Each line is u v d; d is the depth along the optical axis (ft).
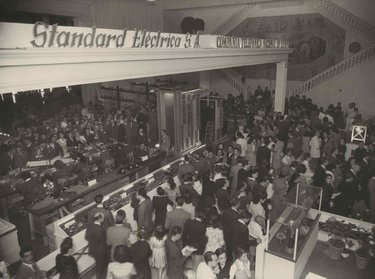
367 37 62.13
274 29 72.79
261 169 31.96
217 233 22.65
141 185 26.16
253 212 24.79
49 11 55.16
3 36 16.38
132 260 18.90
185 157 34.40
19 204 33.40
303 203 25.52
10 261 25.27
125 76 24.21
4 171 36.32
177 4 82.74
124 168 36.45
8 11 53.11
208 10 80.89
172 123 48.01
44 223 28.37
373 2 60.03
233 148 38.34
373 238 24.62
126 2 73.51
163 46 27.50
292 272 21.44
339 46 65.62
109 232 21.67
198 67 33.09
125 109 63.00
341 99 67.31
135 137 49.24
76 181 34.17
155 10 82.64
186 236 22.56
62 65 19.35
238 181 30.17
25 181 30.07
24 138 44.78
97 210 23.53
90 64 21.18
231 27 78.69
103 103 72.59
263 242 22.43
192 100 49.21
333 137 41.57
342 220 26.45
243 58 42.39
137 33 24.36
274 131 47.32
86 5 62.28
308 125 49.80
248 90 78.54
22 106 63.62
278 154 38.60
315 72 69.72
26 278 18.02
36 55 17.56
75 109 63.46
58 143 41.39
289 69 72.69
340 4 63.36
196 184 31.60
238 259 19.08
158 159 40.42
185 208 25.02
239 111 61.36
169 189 28.96
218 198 26.91
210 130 56.08
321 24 66.69
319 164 32.30
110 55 22.21
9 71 16.76
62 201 28.99
